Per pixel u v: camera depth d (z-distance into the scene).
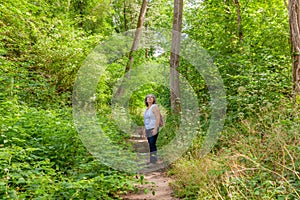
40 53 8.69
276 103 5.14
